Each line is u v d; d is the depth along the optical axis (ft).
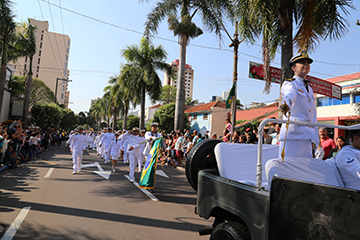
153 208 17.22
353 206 4.54
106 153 41.83
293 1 25.55
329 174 8.59
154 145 22.61
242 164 10.32
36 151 45.16
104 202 18.07
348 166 7.91
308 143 9.04
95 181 25.45
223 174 9.86
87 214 15.33
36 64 268.21
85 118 321.52
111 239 11.96
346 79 62.03
